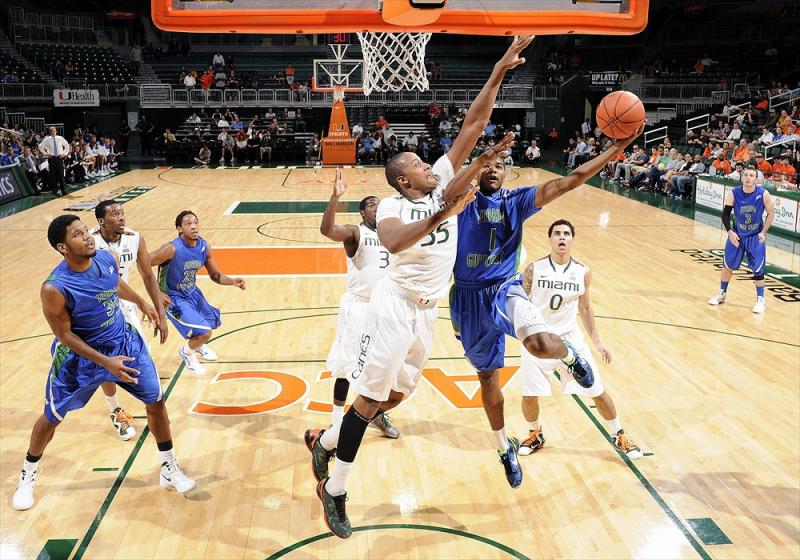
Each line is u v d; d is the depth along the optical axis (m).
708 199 15.74
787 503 4.64
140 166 24.41
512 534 4.32
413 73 16.27
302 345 7.44
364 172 22.78
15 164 17.25
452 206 2.99
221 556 4.10
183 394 6.27
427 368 6.83
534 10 2.83
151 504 4.62
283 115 27.75
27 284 9.71
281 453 5.29
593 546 4.20
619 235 13.08
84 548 4.16
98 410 6.01
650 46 29.55
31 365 6.92
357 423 3.73
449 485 4.86
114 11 30.38
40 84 23.61
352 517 4.48
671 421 5.78
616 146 3.63
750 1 29.61
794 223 13.15
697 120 24.56
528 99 28.12
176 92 26.73
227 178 21.22
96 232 5.51
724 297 8.91
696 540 4.25
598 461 5.17
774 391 6.35
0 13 28.70
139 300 5.13
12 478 4.92
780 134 19.27
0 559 4.05
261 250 11.74
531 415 5.23
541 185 3.82
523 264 10.71
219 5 2.79
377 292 3.75
